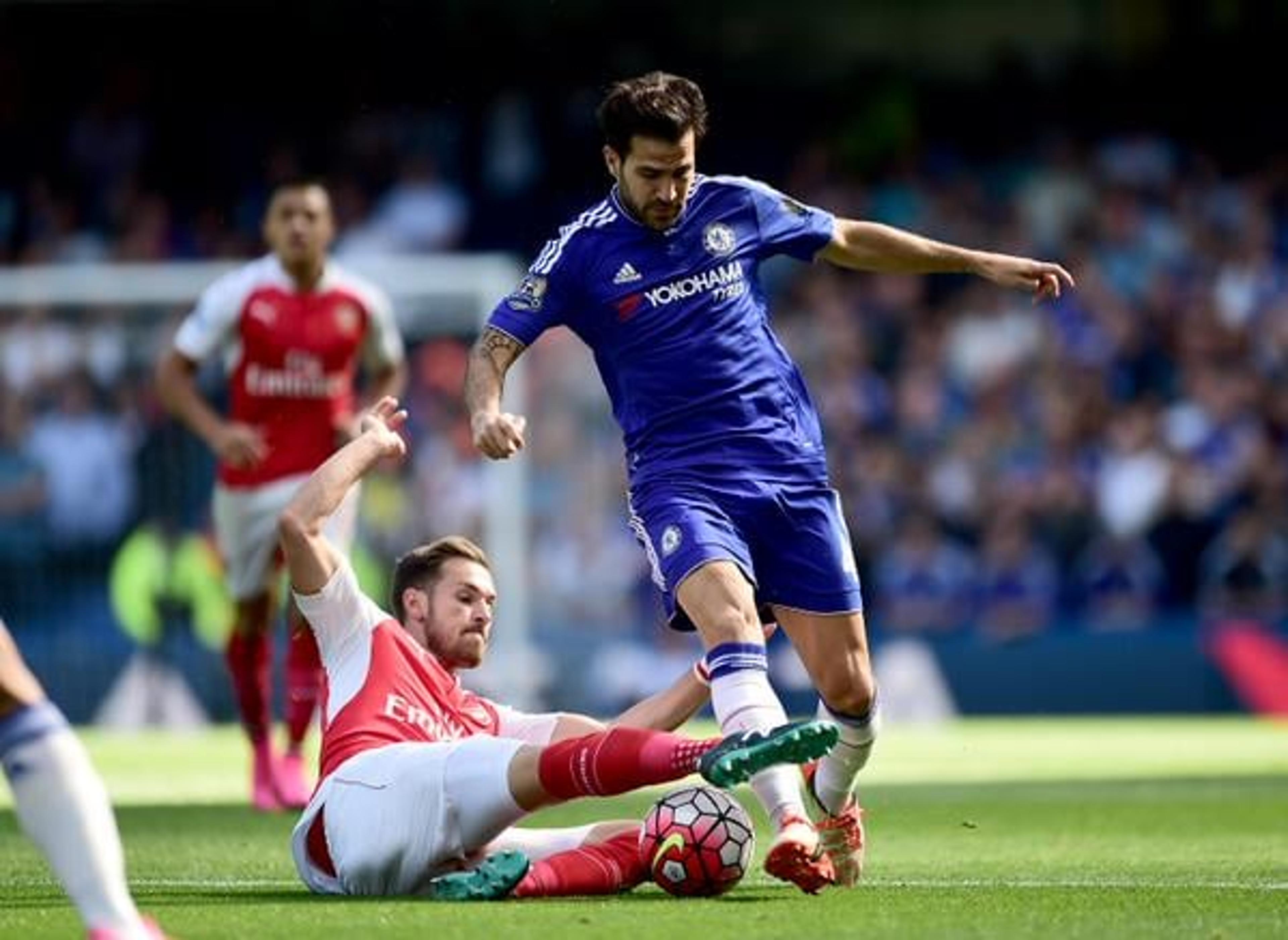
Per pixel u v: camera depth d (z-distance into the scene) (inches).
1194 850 1105.4
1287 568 2783.0
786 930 702.5
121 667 2508.6
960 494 2896.2
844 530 887.1
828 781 887.1
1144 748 2113.7
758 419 876.6
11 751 609.6
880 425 3019.2
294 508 848.3
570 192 3442.4
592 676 2714.1
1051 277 933.8
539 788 788.6
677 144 853.8
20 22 3444.9
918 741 2249.0
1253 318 3154.5
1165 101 3511.3
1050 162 3422.7
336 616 853.2
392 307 2481.5
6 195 3420.3
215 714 2493.8
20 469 2534.5
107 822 613.6
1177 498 2849.4
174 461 2497.5
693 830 806.5
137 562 2498.8
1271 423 2989.7
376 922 722.2
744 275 897.5
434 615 893.8
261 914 752.3
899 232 932.6
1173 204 3339.1
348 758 832.3
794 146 3540.8
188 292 2463.1
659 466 871.7
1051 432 2974.9
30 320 2517.2
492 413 855.7
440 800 800.9
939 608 2780.5
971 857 1066.1
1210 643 2605.8
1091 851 1101.7
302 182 1509.6
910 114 3496.6
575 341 2817.4
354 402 1903.3
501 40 3503.9
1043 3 3602.4
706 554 834.2
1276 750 2058.3
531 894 799.7
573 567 2768.2
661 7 3548.2
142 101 3467.0
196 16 3449.8
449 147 3454.7
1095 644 2610.7
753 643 820.0
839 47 3590.1
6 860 1040.8
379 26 3486.7
